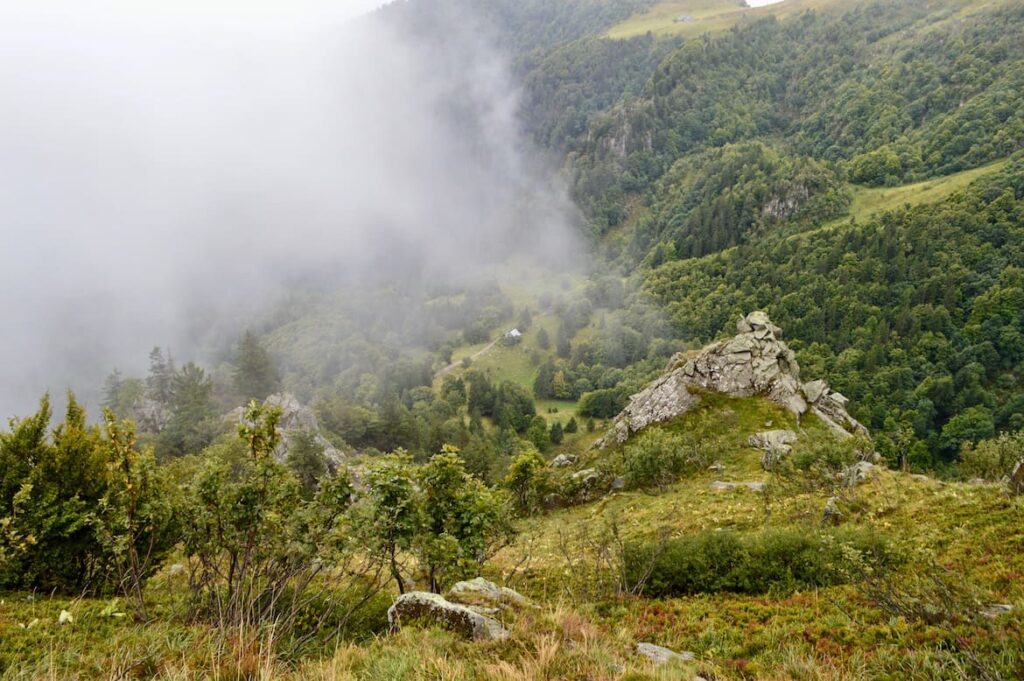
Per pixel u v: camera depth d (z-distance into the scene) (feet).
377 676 27.20
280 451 237.86
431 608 36.55
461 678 26.21
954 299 524.52
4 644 30.25
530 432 480.64
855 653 34.71
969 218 586.45
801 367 521.24
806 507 94.73
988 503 64.44
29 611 37.32
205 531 39.73
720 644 41.78
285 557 40.96
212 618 36.70
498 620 38.14
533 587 71.15
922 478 102.22
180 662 27.61
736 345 238.07
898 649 34.12
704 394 231.50
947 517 64.23
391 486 50.26
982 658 29.25
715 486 141.79
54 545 47.62
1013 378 442.09
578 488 198.59
